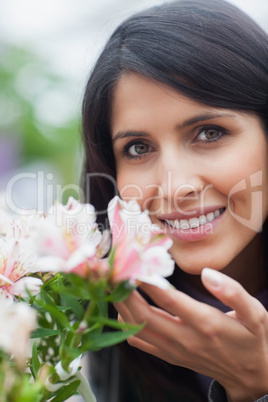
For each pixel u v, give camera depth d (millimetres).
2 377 450
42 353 707
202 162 829
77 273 474
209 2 933
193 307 563
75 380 559
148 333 613
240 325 585
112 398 1179
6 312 462
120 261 478
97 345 501
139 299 574
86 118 996
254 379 648
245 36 873
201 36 831
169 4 954
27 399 434
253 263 1048
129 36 866
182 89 802
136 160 894
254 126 855
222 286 559
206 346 593
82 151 1266
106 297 485
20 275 590
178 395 1052
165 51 811
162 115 819
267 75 866
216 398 741
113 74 865
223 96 814
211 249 855
